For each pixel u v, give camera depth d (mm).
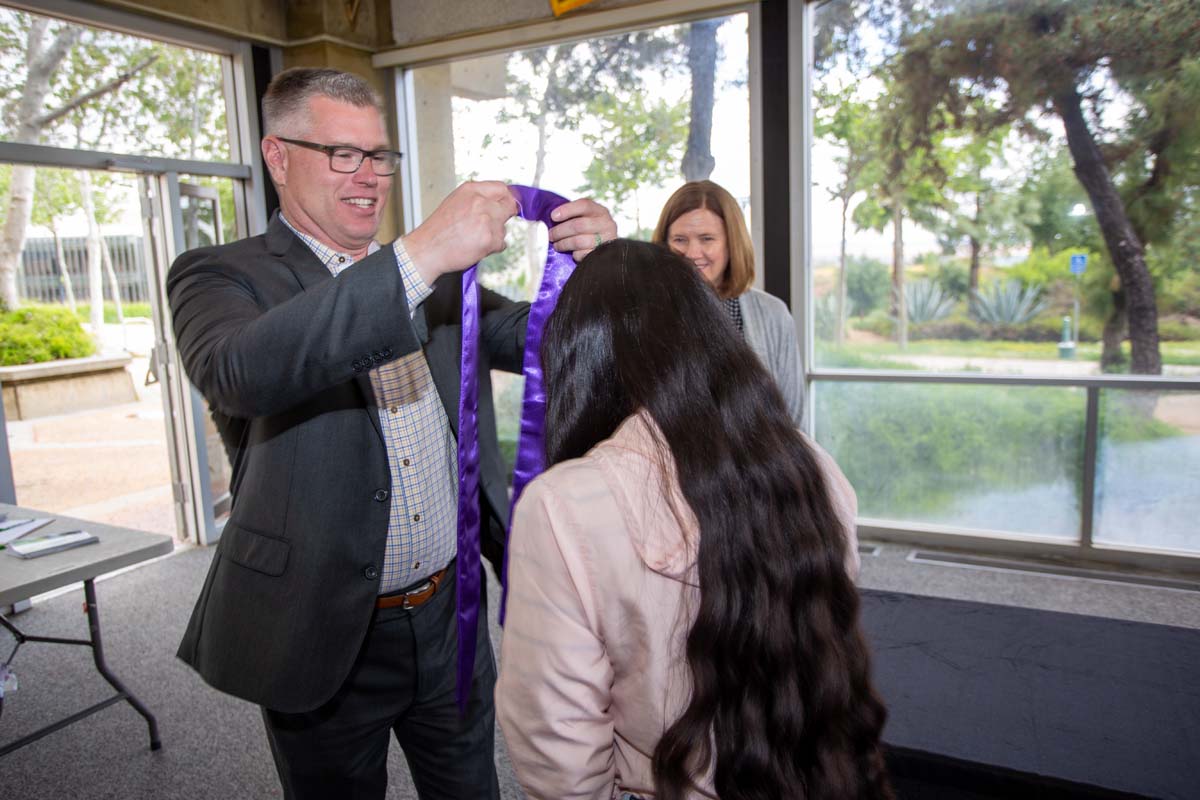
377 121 1174
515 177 4141
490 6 3881
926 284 3455
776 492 665
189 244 3938
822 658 655
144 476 5777
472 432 1065
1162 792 962
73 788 2115
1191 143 2920
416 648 1233
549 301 1025
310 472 1064
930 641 1396
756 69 3459
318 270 1148
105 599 3449
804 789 647
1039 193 3201
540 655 649
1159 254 3045
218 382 857
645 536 641
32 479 5691
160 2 3537
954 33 3201
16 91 3281
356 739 1216
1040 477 3352
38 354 8117
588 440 728
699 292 731
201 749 2293
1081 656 1319
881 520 3672
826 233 3580
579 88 3885
